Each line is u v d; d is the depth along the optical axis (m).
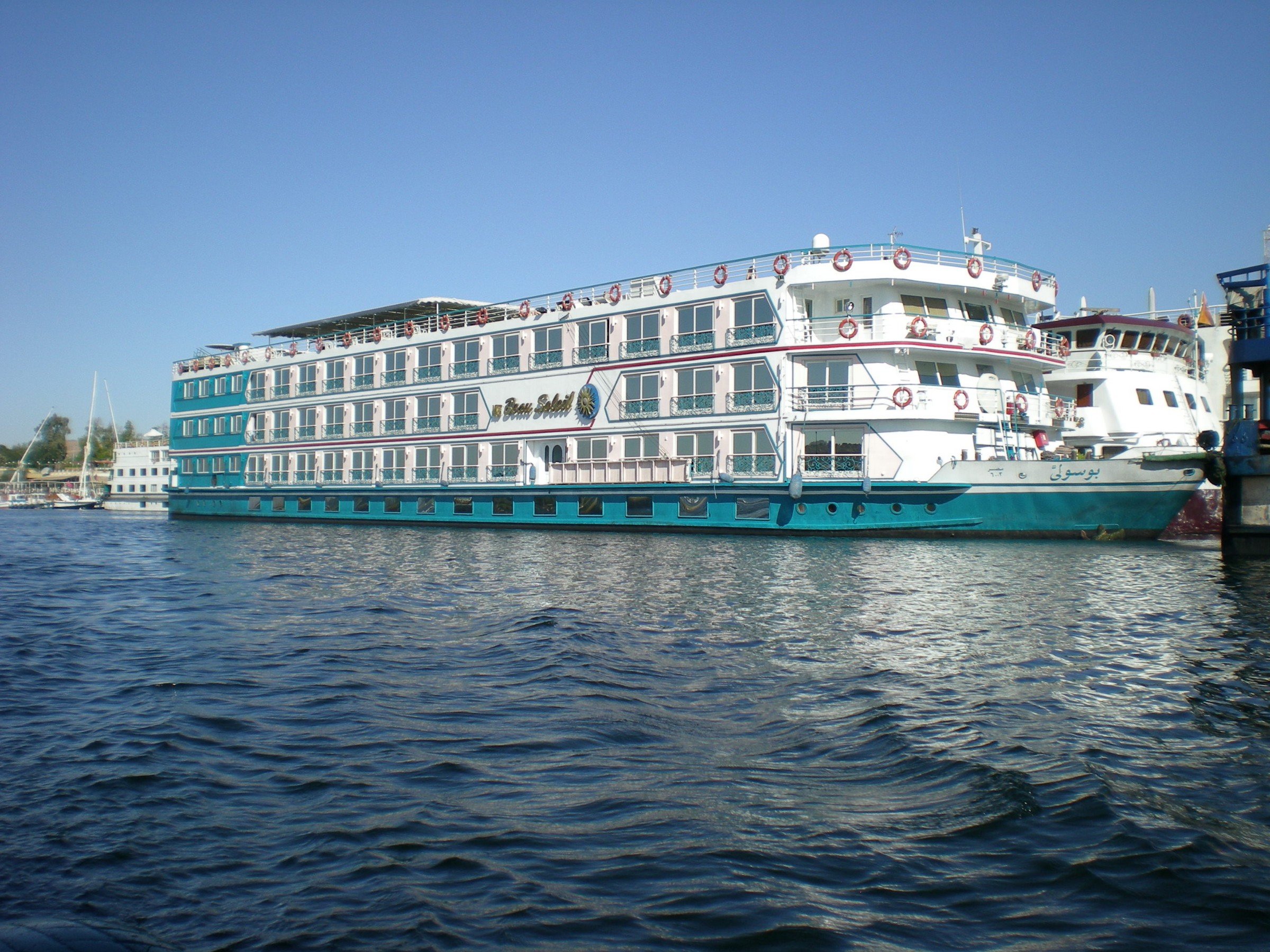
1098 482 33.44
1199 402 44.19
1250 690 13.12
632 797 9.07
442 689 13.37
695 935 6.67
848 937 6.65
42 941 6.09
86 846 8.07
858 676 13.93
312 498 59.25
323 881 7.43
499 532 46.06
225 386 66.19
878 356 36.59
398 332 56.62
